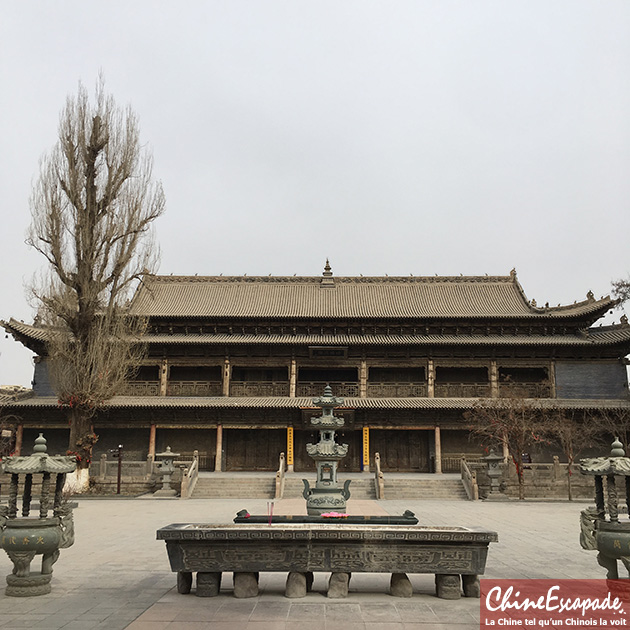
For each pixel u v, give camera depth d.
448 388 59.59
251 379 62.53
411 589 12.87
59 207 43.19
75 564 16.84
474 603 12.26
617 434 54.16
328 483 23.52
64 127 43.91
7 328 56.41
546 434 53.53
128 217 44.41
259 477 46.12
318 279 70.12
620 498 41.69
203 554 12.70
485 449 53.19
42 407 54.34
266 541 12.58
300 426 56.72
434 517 30.14
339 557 12.55
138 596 12.90
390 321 61.00
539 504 38.56
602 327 60.62
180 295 67.19
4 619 11.08
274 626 10.60
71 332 45.94
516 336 60.78
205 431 58.81
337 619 11.06
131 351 53.19
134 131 45.38
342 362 60.44
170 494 42.72
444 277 69.56
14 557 12.97
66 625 10.66
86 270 43.16
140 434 58.22
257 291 68.25
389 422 56.84
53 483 42.97
